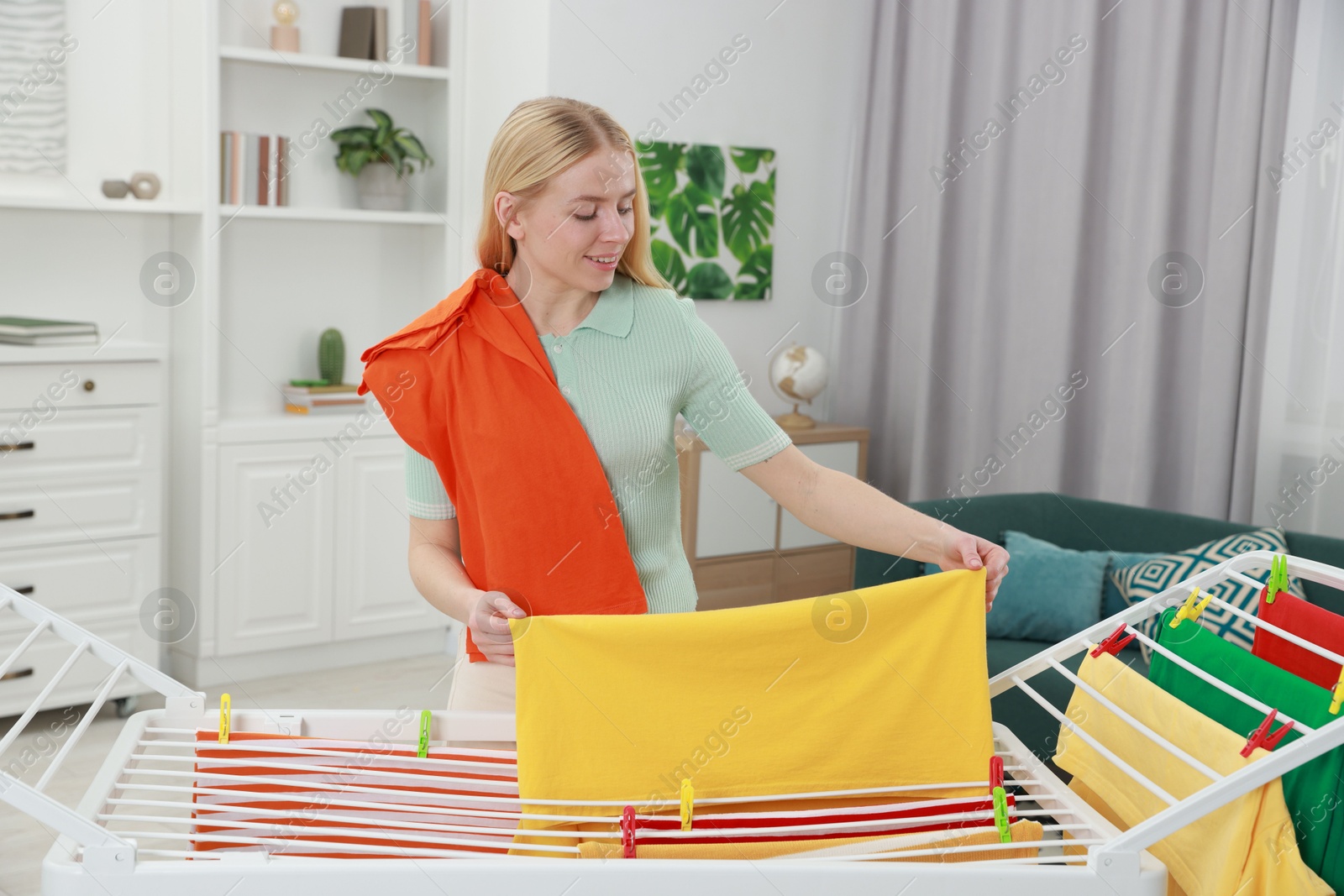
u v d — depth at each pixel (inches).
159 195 135.3
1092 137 137.3
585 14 137.3
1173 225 129.5
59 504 120.8
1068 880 48.9
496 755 60.8
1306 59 118.0
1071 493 144.0
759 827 56.5
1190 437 130.2
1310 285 119.6
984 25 149.8
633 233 58.1
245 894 47.9
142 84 134.0
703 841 56.0
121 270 134.4
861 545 61.2
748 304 162.9
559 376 58.3
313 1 142.2
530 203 55.0
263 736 61.2
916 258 160.9
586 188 54.1
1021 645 109.4
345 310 150.0
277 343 145.3
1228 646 59.3
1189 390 130.0
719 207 156.3
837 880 48.5
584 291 58.7
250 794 57.6
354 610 143.2
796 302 167.5
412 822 59.6
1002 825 54.4
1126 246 134.8
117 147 133.2
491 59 142.8
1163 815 49.2
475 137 146.3
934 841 54.5
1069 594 109.6
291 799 58.0
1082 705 64.0
